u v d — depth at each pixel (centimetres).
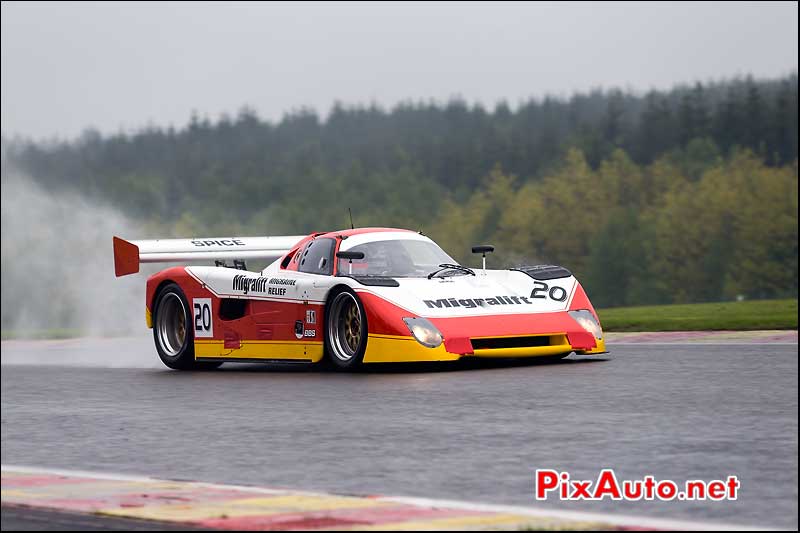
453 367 2219
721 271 19875
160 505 1054
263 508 1031
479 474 1180
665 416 1507
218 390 2056
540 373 2055
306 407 1745
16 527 972
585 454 1263
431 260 2420
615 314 3938
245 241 2823
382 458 1291
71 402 1959
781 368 2016
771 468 1153
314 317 2286
